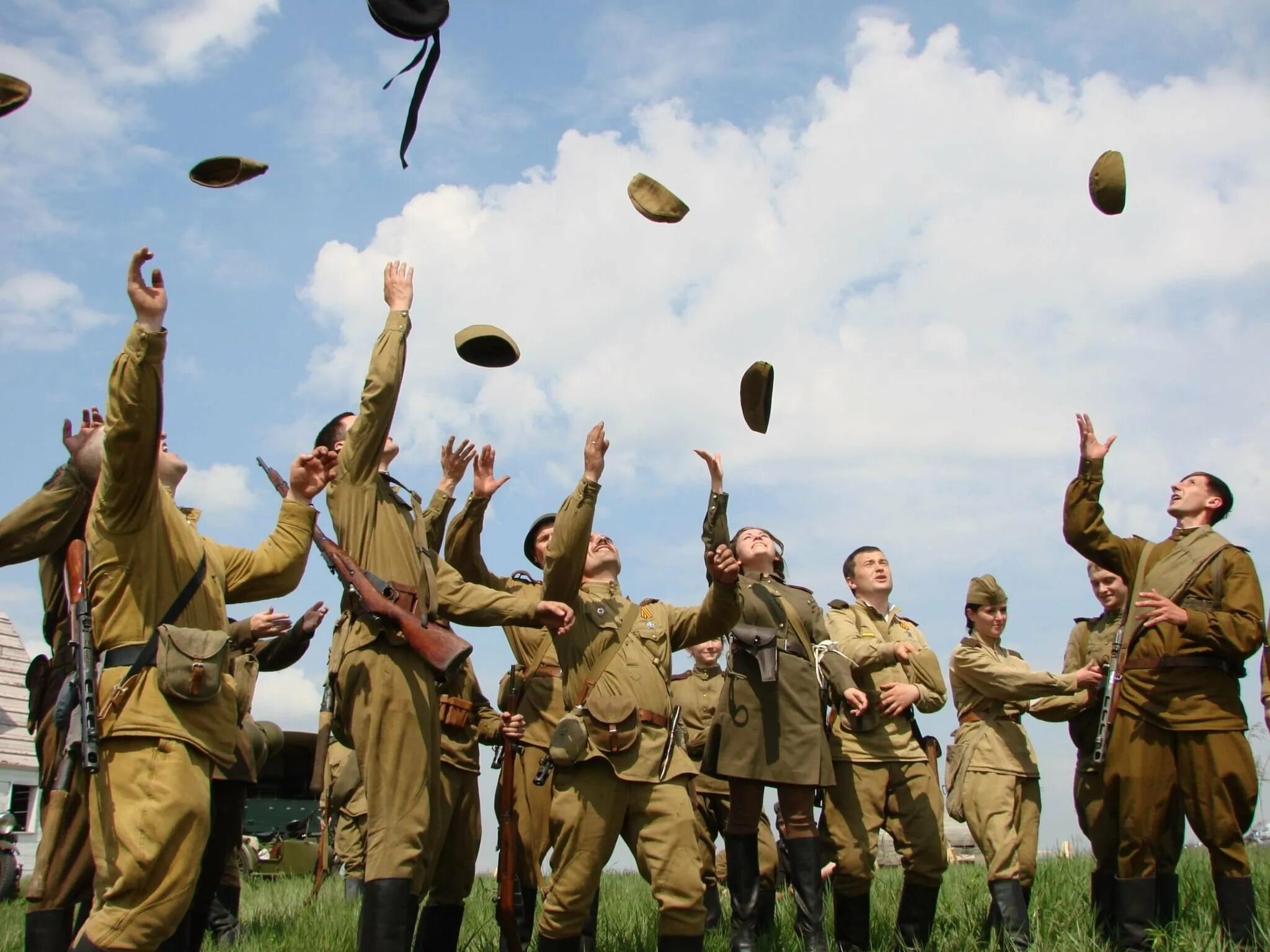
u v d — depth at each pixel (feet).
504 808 19.69
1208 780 18.10
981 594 24.32
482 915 26.32
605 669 18.35
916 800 22.13
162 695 13.43
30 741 65.77
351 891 33.96
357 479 17.51
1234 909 17.95
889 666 22.04
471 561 21.61
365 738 16.30
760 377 19.76
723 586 18.99
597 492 18.37
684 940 17.37
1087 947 19.16
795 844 20.42
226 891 24.81
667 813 17.70
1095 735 22.75
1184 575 18.99
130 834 12.89
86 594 13.69
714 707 28.19
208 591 14.78
